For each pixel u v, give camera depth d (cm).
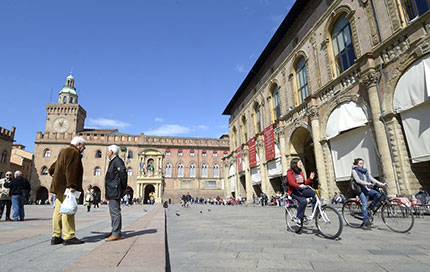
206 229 827
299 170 684
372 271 344
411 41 1177
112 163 527
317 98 1897
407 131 1184
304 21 2141
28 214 1450
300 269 357
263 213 1564
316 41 1959
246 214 1509
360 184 743
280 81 2566
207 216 1421
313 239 585
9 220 1003
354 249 475
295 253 451
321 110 1848
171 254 465
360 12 1509
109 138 6053
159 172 5834
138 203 5450
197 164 6494
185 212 1917
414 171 1185
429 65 1097
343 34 1716
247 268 366
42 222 934
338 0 1708
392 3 1294
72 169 461
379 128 1309
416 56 1148
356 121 1515
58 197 470
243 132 3744
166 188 6181
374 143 1367
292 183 658
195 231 786
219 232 743
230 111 4422
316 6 1970
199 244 561
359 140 1494
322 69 1877
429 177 1195
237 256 439
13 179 1018
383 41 1316
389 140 1263
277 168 2544
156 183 5759
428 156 1085
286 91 2422
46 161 5600
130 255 344
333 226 580
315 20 1981
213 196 6350
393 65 1262
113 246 410
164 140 6494
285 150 2403
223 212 1784
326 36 1842
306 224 686
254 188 3319
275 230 752
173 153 6444
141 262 306
